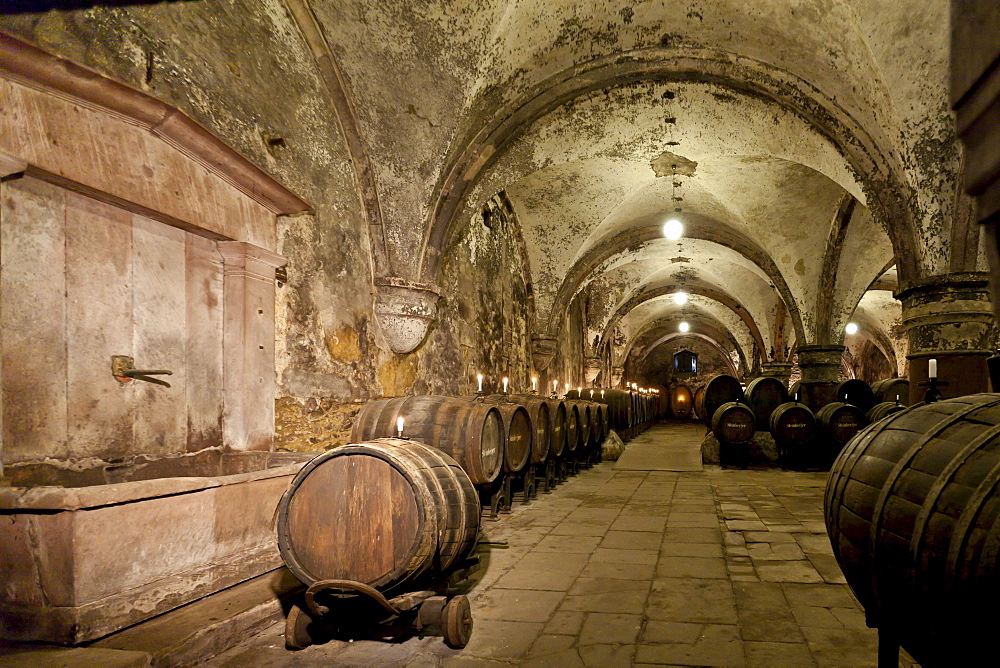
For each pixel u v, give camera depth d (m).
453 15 5.20
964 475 1.84
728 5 5.47
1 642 2.47
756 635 2.97
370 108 5.63
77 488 2.49
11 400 2.87
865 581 2.24
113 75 3.34
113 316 3.44
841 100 5.75
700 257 15.00
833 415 9.48
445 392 7.59
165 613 2.86
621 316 18.55
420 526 2.71
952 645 1.79
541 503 6.89
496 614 3.31
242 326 4.29
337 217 5.53
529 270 11.81
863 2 4.86
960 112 0.77
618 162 9.37
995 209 0.69
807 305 11.66
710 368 31.91
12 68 2.74
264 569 3.53
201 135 3.78
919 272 5.73
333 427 5.24
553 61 6.15
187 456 3.95
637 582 3.87
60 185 3.13
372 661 2.72
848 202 9.97
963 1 0.75
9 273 2.88
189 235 4.04
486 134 6.36
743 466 10.33
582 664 2.67
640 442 16.28
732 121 6.76
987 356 5.56
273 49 4.80
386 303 6.02
